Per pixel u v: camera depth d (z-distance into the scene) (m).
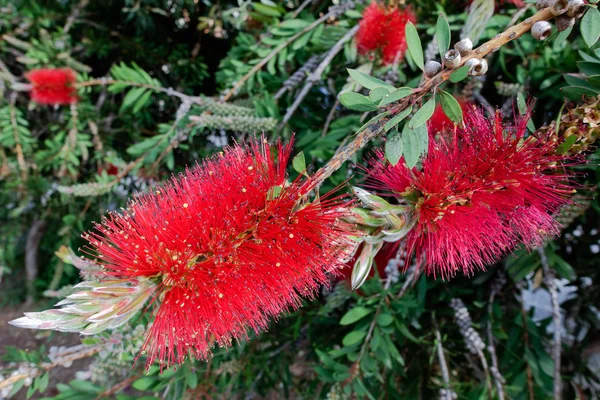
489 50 0.14
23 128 0.52
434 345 0.35
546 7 0.14
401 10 0.33
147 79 0.38
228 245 0.16
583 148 0.17
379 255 0.35
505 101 0.36
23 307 0.81
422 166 0.18
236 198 0.17
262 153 0.18
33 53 0.48
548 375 0.33
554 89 0.31
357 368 0.31
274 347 0.44
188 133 0.36
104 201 0.64
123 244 0.17
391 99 0.15
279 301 0.18
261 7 0.38
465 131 0.18
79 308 0.15
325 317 0.41
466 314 0.33
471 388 0.36
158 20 0.61
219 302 0.17
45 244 0.79
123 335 0.27
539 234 0.20
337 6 0.36
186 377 0.32
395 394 0.36
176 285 0.16
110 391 0.32
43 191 0.58
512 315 0.38
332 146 0.32
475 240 0.19
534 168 0.17
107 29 0.58
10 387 0.29
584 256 0.39
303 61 0.41
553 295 0.29
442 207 0.17
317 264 0.17
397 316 0.33
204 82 0.67
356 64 0.37
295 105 0.33
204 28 0.54
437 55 0.30
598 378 0.36
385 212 0.17
